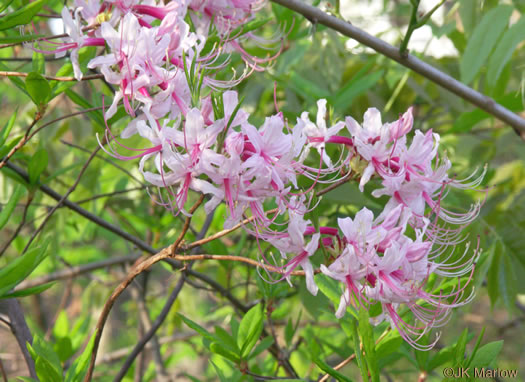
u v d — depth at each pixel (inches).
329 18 29.6
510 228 35.7
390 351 26.2
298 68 37.6
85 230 42.5
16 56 35.3
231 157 23.0
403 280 24.4
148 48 24.2
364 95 39.0
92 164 37.2
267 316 30.0
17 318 28.4
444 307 25.0
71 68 26.8
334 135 25.3
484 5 36.2
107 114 24.3
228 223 23.8
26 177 29.3
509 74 35.5
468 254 31.3
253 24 28.4
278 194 23.5
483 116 33.4
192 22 27.8
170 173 23.5
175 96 24.4
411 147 24.6
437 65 39.7
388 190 24.6
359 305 24.3
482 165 43.6
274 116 23.5
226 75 32.7
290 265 24.6
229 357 27.1
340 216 33.5
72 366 26.2
